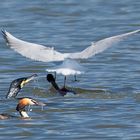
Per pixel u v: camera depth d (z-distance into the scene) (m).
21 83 18.06
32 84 19.25
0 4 35.19
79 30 29.20
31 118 15.88
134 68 22.00
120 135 14.72
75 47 25.91
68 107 16.81
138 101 17.34
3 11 33.53
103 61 23.06
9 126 15.30
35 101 16.47
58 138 14.51
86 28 29.72
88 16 32.44
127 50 24.83
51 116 16.03
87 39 27.50
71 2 35.72
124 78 20.53
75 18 32.03
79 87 19.34
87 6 34.72
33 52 15.62
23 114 16.05
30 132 14.94
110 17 32.12
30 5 34.69
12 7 34.34
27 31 29.08
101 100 17.48
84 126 15.33
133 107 16.77
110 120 15.73
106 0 36.06
